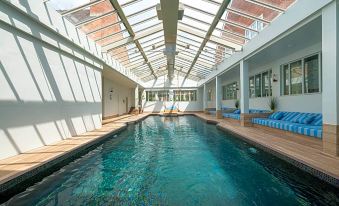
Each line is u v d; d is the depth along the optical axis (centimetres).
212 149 589
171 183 362
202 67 1425
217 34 831
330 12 386
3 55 391
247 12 613
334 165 333
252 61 873
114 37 835
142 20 737
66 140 577
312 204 282
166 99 2186
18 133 423
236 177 386
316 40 597
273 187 340
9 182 297
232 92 1473
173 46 934
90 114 782
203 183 360
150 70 1636
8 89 400
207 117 1419
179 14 558
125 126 985
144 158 506
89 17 624
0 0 373
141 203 293
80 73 707
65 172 403
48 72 531
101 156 520
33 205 281
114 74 1173
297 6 480
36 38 480
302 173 356
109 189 336
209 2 611
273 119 768
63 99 599
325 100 400
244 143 622
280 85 830
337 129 378
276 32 575
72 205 284
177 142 685
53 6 530
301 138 526
